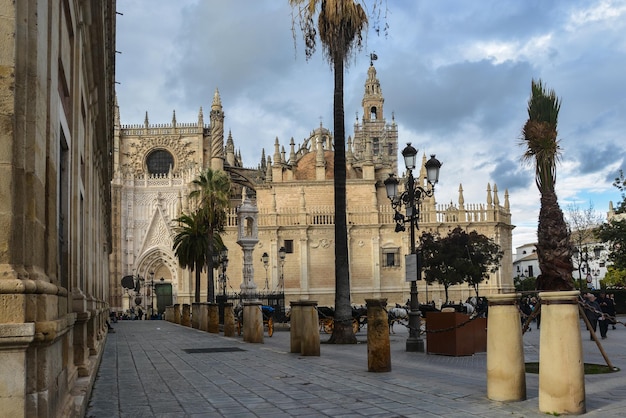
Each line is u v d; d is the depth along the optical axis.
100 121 16.72
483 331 18.11
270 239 65.50
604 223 52.06
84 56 11.54
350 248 66.12
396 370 13.23
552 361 7.79
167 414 8.16
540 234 13.71
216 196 47.06
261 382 11.28
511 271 69.19
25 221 4.60
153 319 69.44
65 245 7.84
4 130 4.49
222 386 10.81
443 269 52.53
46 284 4.66
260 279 65.00
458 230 54.22
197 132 84.19
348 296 22.80
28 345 4.25
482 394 9.43
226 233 65.31
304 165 78.25
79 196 9.85
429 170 20.33
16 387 4.21
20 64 4.65
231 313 28.03
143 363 15.28
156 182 78.06
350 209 69.12
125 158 83.75
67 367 6.88
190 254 48.62
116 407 8.71
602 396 9.06
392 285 65.56
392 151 120.56
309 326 16.88
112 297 74.50
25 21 4.70
